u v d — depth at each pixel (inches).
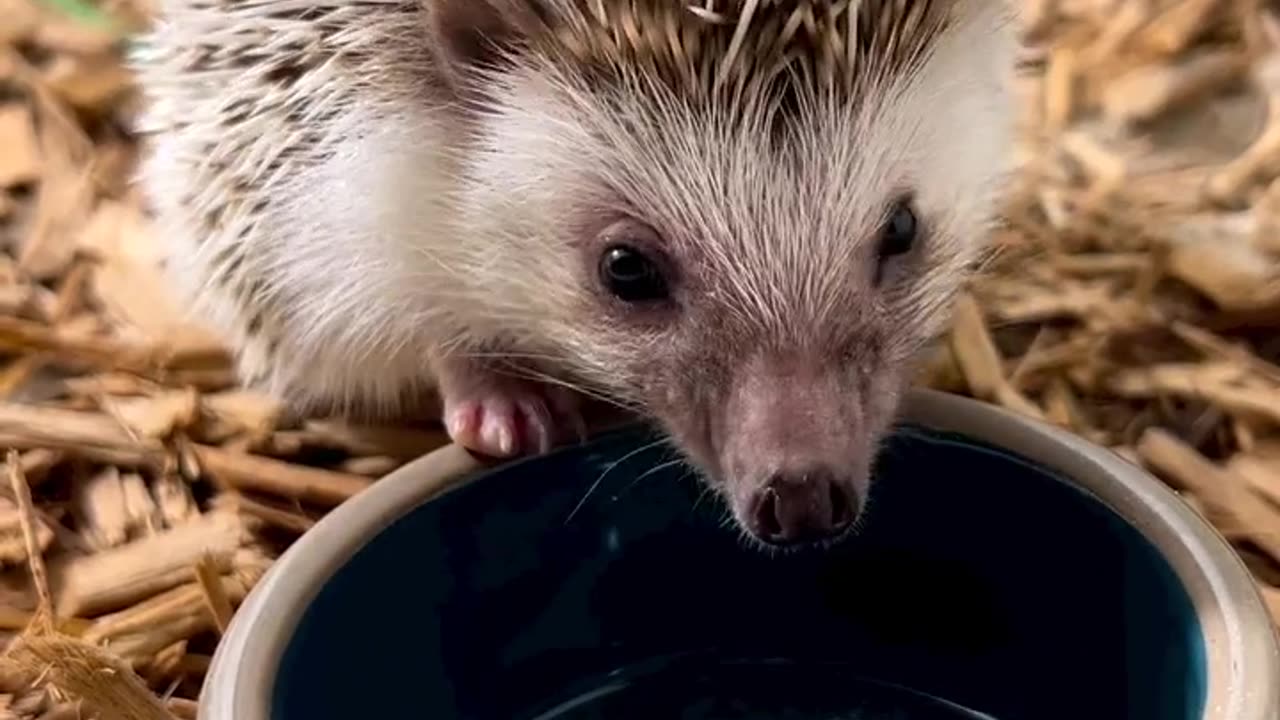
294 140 13.6
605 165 12.5
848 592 12.9
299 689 11.7
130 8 17.9
